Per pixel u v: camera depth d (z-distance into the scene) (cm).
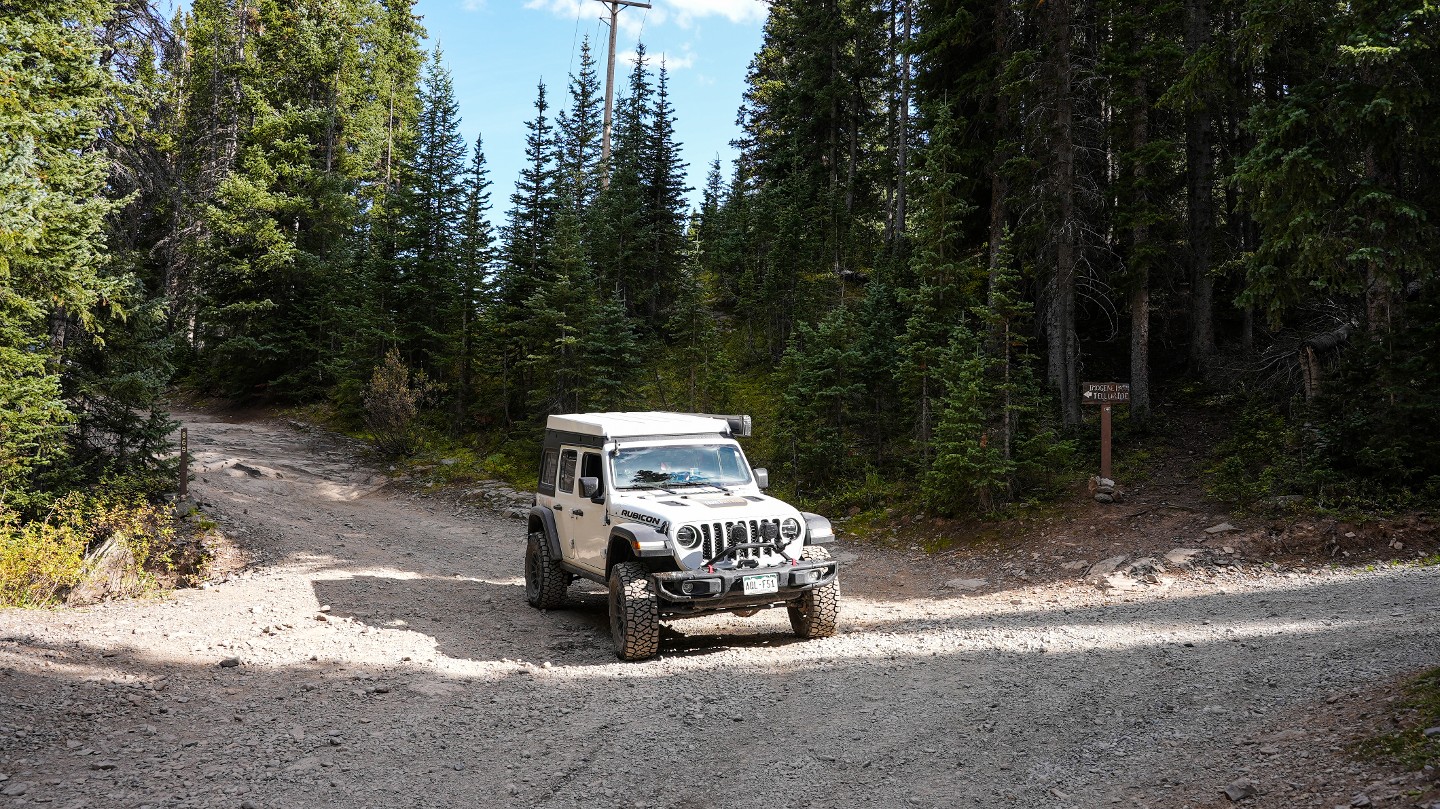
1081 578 1142
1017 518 1406
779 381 2095
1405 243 1250
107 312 1562
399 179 4503
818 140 3891
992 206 1917
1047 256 1856
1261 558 1125
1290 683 588
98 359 1609
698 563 791
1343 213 1281
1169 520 1284
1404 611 783
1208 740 500
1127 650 741
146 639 802
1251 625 802
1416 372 1244
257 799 464
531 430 2377
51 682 649
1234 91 1738
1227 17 2041
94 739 546
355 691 673
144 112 1812
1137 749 502
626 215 3212
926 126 2044
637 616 788
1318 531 1149
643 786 495
